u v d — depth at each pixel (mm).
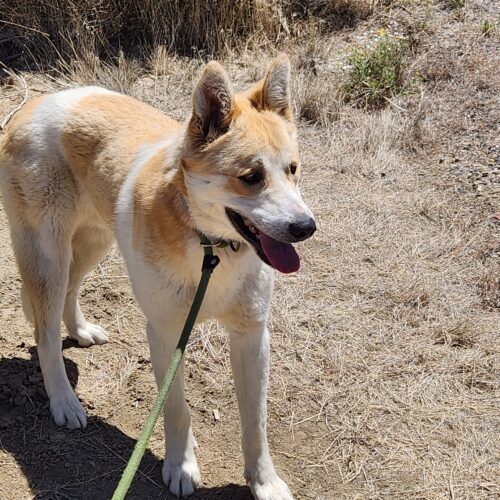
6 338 1448
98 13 2492
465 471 1172
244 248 1043
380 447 1220
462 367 1369
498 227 1731
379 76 2262
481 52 2393
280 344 1430
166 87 2305
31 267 1269
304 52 2430
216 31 2500
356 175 1929
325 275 1607
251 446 1132
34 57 2436
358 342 1430
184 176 1012
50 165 1250
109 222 1199
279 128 1028
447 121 2107
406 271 1606
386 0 2656
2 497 1132
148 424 914
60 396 1273
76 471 1183
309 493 1153
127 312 1539
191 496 1145
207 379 1365
